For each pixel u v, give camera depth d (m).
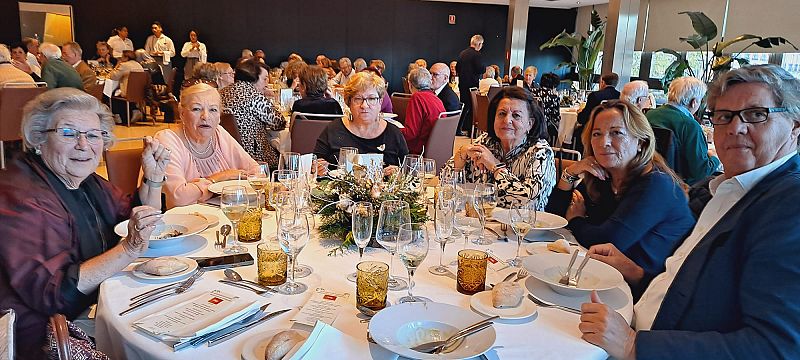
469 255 1.38
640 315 1.37
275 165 4.02
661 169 1.84
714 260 1.16
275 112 4.04
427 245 1.27
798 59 7.90
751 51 8.62
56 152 1.48
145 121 8.53
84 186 1.65
